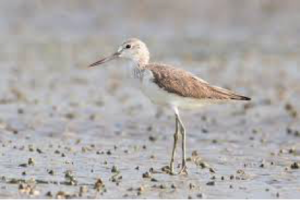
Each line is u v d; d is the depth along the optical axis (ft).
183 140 43.65
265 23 112.47
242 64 87.25
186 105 44.27
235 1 120.16
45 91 70.79
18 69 83.10
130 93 71.36
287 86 73.92
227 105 65.10
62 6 120.37
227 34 108.27
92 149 48.65
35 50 96.73
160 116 60.95
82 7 120.06
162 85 43.29
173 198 36.58
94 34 108.88
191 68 84.33
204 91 43.45
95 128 56.13
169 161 45.83
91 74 81.82
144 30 111.24
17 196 35.65
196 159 46.44
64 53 95.25
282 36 105.60
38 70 83.15
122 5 120.88
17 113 60.03
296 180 41.27
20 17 116.88
